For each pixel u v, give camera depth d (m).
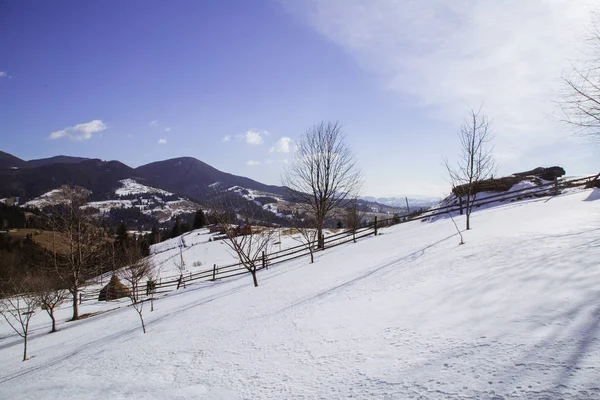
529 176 21.64
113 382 5.00
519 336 3.05
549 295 3.86
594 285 3.82
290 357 4.09
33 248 16.75
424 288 5.54
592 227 7.20
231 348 5.24
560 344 2.74
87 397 4.59
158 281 27.47
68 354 8.70
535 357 2.63
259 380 3.64
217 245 44.44
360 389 2.86
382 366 3.18
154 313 12.42
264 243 20.39
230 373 4.12
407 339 3.64
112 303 20.80
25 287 15.46
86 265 17.86
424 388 2.60
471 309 4.03
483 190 21.50
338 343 4.11
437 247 9.66
